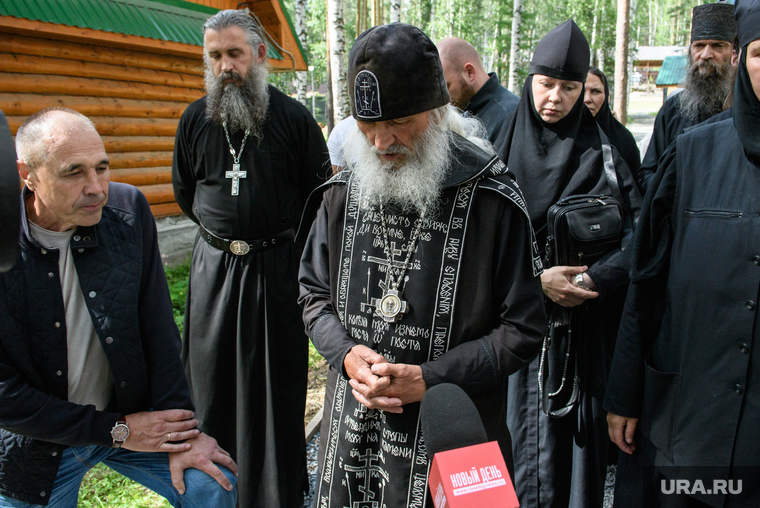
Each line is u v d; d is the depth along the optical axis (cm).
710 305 150
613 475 305
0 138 97
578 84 252
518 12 1518
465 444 105
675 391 159
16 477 183
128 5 548
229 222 258
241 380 260
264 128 262
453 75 330
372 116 150
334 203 177
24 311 175
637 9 3612
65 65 528
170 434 192
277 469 261
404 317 160
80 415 179
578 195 246
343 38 949
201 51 611
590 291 228
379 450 167
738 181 150
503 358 155
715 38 304
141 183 609
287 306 267
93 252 185
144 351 203
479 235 160
